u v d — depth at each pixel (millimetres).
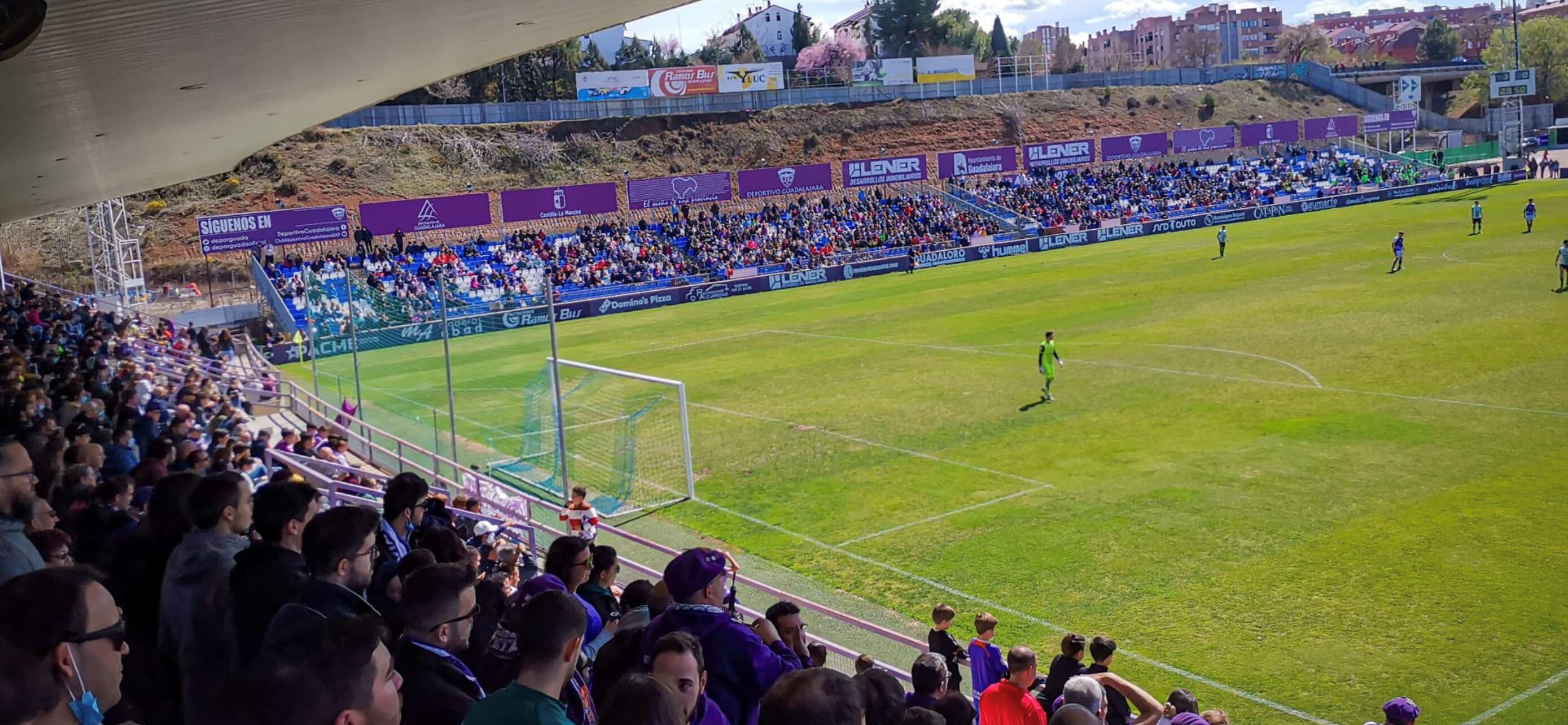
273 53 10531
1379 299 38625
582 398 29031
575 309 51031
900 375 31469
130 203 64062
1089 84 110562
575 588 7797
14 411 13547
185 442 12438
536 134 82625
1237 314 37688
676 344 40375
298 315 46188
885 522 18828
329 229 50906
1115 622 14188
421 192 73625
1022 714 7754
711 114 91062
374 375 31703
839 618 12578
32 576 4172
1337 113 115688
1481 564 15164
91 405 15055
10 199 22703
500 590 7199
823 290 55219
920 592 15711
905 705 5844
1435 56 190250
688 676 4785
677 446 24891
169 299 49750
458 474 20484
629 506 20781
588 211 58625
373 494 14070
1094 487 19797
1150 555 16344
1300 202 76625
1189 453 21469
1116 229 69188
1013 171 73875
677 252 60781
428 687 5047
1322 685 12219
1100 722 5820
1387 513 17406
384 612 6801
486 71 93438
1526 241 51281
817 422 26328
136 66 9727
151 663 6258
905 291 51875
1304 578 15102
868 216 69250
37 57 8109
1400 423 22594
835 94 98000
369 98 17453
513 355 34781
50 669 3875
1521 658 12539
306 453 17172
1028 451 22578
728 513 20062
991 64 147125
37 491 9688
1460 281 41188
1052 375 27047
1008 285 50750
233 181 68250
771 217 67438
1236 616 14078
